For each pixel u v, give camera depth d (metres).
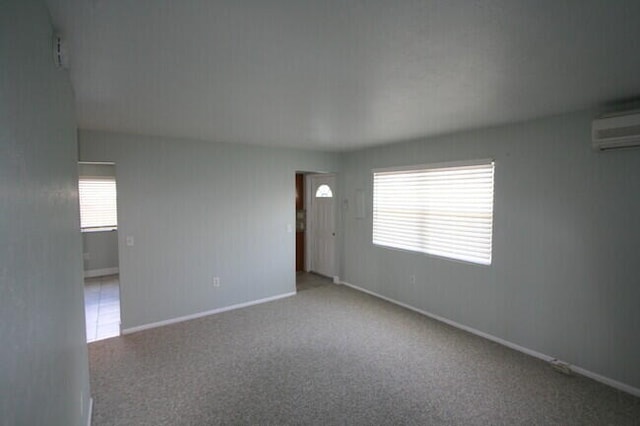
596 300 2.93
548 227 3.22
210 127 3.64
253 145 4.91
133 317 4.04
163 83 2.23
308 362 3.27
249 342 3.72
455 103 2.73
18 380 0.67
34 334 0.83
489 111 2.96
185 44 1.67
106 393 2.76
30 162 0.85
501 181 3.58
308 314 4.57
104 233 6.77
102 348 3.58
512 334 3.56
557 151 3.13
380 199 5.21
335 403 2.63
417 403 2.62
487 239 3.77
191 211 4.41
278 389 2.82
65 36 1.55
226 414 2.50
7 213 0.62
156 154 4.13
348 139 4.43
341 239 6.02
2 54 0.61
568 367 3.03
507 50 1.76
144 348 3.58
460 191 4.04
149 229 4.12
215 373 3.07
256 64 1.94
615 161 2.78
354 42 1.66
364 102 2.69
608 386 2.84
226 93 2.45
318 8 1.34
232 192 4.74
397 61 1.90
